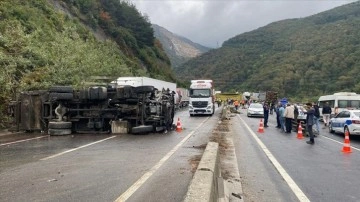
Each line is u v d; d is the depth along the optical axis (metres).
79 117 19.17
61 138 17.00
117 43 70.69
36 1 45.09
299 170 10.18
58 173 9.02
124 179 8.36
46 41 33.03
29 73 24.38
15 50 25.72
